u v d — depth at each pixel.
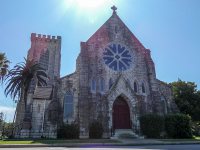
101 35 41.53
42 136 33.44
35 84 42.19
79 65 38.06
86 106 35.28
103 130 34.81
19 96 42.94
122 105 38.56
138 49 42.91
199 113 50.81
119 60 40.84
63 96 36.72
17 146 22.12
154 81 40.91
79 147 21.92
